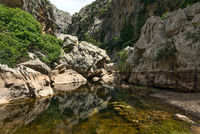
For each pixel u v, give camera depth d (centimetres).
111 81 3297
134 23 6650
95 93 1543
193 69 1350
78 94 1424
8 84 899
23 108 780
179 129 541
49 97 1165
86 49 3878
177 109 877
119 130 518
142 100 1170
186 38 1541
